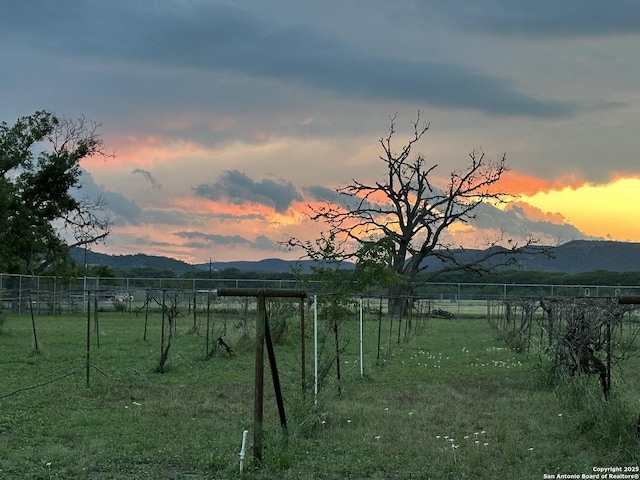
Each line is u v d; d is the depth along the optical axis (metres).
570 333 12.42
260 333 8.30
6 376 15.89
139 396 13.16
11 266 48.97
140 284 53.28
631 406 10.37
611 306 11.27
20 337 26.30
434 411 11.70
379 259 12.96
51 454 8.66
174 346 23.27
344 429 10.16
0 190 47.62
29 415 11.13
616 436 8.95
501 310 44.00
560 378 13.26
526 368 18.14
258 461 8.12
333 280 13.10
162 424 10.55
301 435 9.65
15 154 50.81
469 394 13.72
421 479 7.82
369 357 21.14
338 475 7.95
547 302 15.62
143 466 8.34
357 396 13.38
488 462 8.41
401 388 14.63
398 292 48.38
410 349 24.30
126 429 10.17
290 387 13.24
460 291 55.94
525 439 9.53
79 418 10.84
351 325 29.72
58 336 27.16
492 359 20.92
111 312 47.66
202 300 43.69
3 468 8.05
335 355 13.05
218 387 14.43
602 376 11.03
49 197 52.81
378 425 10.49
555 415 11.12
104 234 54.75
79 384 14.59
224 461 8.27
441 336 30.84
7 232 47.97
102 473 8.05
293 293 8.27
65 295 41.91
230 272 66.50
